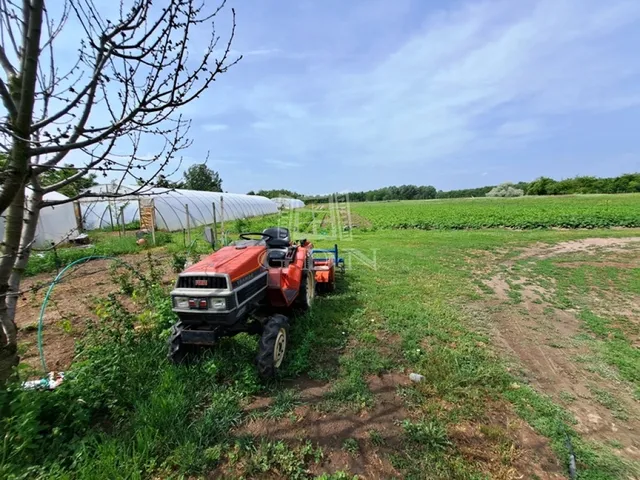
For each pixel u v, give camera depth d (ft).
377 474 7.45
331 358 12.60
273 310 16.44
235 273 10.80
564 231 56.34
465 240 45.88
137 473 6.95
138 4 5.94
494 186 283.18
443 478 7.31
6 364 7.79
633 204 106.11
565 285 23.18
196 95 6.81
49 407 8.43
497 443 8.42
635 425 9.37
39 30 5.63
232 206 94.32
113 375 9.74
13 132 5.41
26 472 6.61
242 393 10.11
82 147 6.04
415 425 8.79
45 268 28.22
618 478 7.50
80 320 16.71
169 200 66.59
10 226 7.14
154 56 6.15
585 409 10.02
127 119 6.11
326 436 8.58
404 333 14.55
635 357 13.10
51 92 6.87
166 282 22.36
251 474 7.42
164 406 8.90
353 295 19.97
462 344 13.73
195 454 7.80
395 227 68.44
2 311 7.63
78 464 7.25
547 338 14.84
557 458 8.06
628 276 25.32
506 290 22.03
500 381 11.09
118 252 36.11
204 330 10.59
